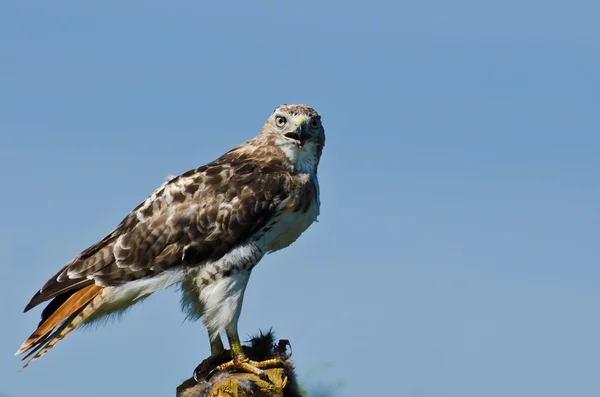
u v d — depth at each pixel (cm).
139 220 1183
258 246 1179
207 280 1152
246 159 1236
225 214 1166
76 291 1166
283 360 1098
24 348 1123
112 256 1170
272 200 1191
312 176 1248
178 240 1162
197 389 1038
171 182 1207
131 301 1178
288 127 1227
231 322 1134
